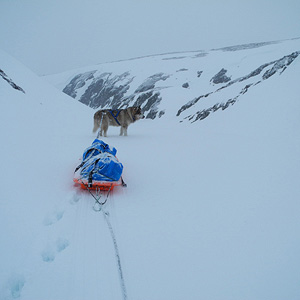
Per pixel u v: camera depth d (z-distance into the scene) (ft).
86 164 12.50
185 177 14.20
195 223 9.29
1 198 10.07
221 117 45.68
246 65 194.08
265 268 6.72
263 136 22.26
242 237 8.21
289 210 9.45
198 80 205.26
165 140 26.91
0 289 5.90
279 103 32.01
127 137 29.89
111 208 10.48
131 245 7.99
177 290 6.14
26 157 15.80
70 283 6.32
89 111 61.72
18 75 51.57
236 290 6.04
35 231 8.43
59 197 11.14
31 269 6.73
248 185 12.01
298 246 7.43
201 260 7.25
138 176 14.60
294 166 13.21
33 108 35.73
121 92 228.84
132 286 6.29
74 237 8.30
